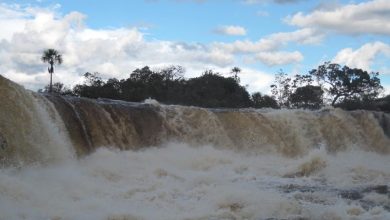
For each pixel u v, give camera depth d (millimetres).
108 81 68938
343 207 15531
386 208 15945
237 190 16766
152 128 26078
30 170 17109
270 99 76500
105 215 13188
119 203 14758
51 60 67062
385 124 38688
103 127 23359
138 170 19750
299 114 33531
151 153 23766
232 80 72375
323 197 17312
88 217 12883
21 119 18562
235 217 14008
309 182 20766
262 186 19281
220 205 15109
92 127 22766
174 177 19281
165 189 17016
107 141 23094
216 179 19641
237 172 22938
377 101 75625
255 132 30406
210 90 69375
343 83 76875
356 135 35656
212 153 25734
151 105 27281
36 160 18422
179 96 67750
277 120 32031
